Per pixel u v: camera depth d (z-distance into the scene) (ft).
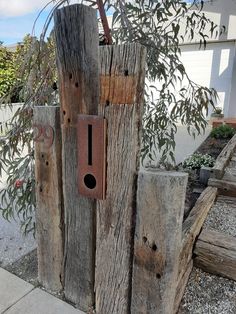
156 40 5.26
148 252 3.37
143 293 3.53
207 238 5.30
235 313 4.23
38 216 4.55
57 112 3.89
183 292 4.60
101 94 3.27
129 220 3.46
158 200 3.15
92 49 3.29
